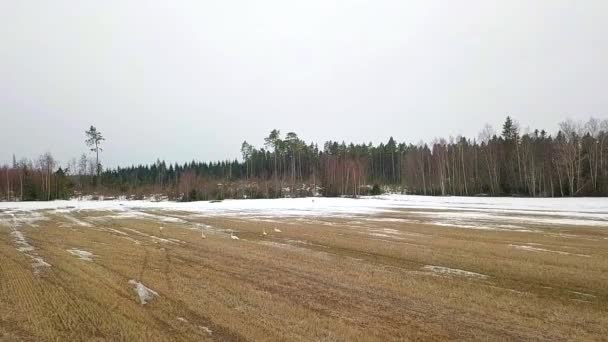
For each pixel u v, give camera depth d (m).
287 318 10.17
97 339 8.97
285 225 33.53
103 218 42.34
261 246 22.08
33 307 11.21
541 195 73.62
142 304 11.42
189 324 9.80
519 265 16.42
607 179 68.25
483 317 10.23
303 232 28.28
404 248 20.91
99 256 19.27
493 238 24.72
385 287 13.11
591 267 16.05
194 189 85.38
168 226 33.88
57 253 20.08
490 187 83.81
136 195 92.44
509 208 50.19
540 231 27.92
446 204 61.47
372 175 134.38
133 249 21.42
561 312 10.59
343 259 18.05
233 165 147.88
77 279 14.41
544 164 76.94
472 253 19.39
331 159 102.94
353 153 129.38
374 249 20.64
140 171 151.12
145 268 16.42
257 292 12.58
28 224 36.00
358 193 94.56
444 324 9.75
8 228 32.53
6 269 16.06
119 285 13.60
